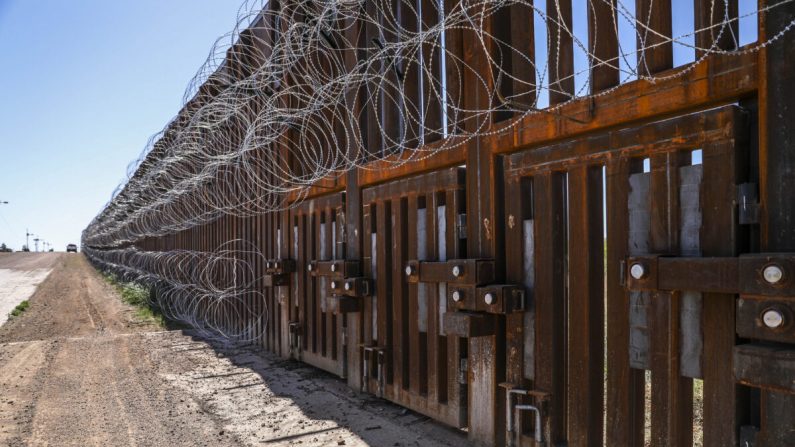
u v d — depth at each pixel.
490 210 3.62
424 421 4.36
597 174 3.06
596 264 3.03
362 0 4.68
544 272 3.25
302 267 6.46
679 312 2.54
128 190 12.04
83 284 23.48
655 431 2.61
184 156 7.87
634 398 2.80
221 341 8.48
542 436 3.23
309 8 5.38
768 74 2.23
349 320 5.36
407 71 4.61
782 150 2.20
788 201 2.18
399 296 4.59
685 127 2.53
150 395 5.39
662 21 2.69
